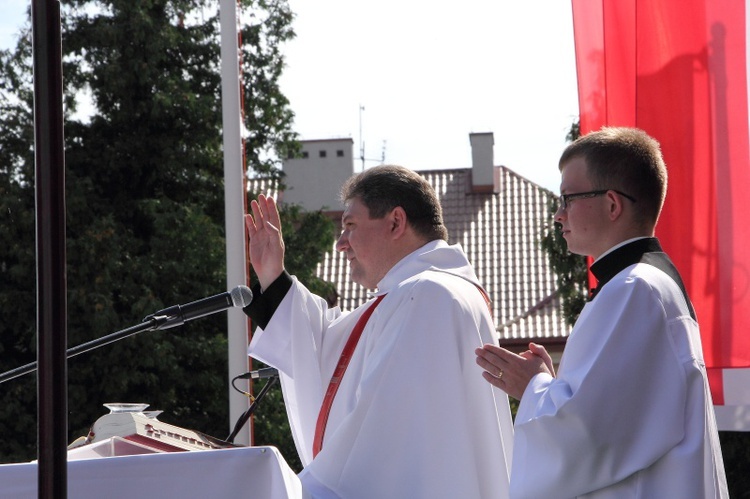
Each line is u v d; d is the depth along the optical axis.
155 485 2.19
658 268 2.69
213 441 2.79
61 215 1.88
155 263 13.55
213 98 14.55
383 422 3.01
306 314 3.67
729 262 4.36
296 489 2.33
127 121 14.27
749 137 4.39
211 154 14.47
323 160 23.34
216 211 14.67
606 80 4.66
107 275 13.16
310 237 15.11
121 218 14.06
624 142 2.78
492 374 2.76
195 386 13.40
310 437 3.58
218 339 13.34
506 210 22.58
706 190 4.40
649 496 2.48
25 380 13.21
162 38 14.22
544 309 19.62
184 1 14.77
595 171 2.78
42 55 1.88
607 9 4.67
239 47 5.49
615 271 2.73
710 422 2.59
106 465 2.17
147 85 14.29
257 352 3.69
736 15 4.43
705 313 4.37
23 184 13.86
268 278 3.74
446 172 24.16
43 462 1.86
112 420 2.68
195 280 13.80
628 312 2.55
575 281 13.59
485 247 21.61
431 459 3.00
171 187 14.53
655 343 2.54
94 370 12.88
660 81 4.49
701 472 2.47
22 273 13.34
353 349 3.37
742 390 4.31
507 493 3.12
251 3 15.53
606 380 2.49
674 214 4.42
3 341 13.52
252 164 15.54
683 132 4.44
